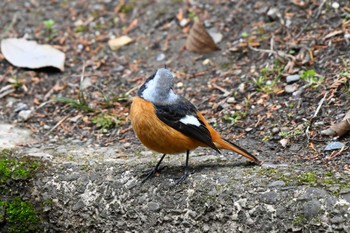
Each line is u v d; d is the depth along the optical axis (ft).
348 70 36.94
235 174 30.40
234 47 43.55
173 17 48.19
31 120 40.52
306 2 44.27
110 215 31.45
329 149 32.37
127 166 32.89
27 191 33.65
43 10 51.29
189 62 43.75
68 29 49.16
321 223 27.17
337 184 28.17
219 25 45.98
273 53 41.34
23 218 33.47
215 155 33.96
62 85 43.60
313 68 38.86
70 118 40.40
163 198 30.42
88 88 43.01
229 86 40.22
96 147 36.91
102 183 32.07
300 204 27.76
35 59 45.50
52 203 32.89
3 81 44.19
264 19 45.01
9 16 50.70
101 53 46.47
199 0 48.93
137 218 30.81
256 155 33.37
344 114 34.35
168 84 29.81
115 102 41.27
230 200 29.01
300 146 33.42
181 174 31.42
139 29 48.11
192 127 29.60
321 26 41.96
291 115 35.78
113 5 50.93
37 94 42.96
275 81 38.73
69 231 32.65
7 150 36.14
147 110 29.32
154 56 45.27
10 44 46.70
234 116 37.32
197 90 40.81
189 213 29.73
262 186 28.96
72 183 32.73
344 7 42.37
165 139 29.63
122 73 44.19
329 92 36.22
